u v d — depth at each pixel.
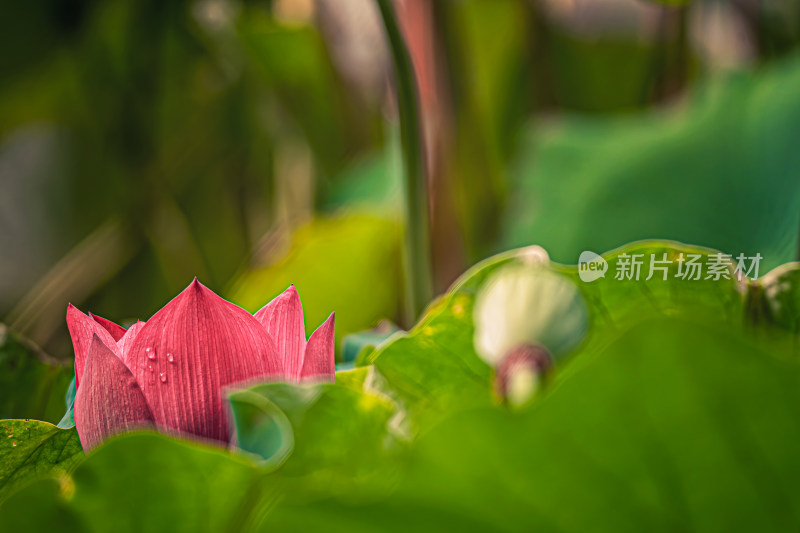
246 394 0.88
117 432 0.94
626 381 0.81
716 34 2.86
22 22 2.80
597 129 2.64
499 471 0.82
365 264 2.27
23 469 0.97
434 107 2.28
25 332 2.60
